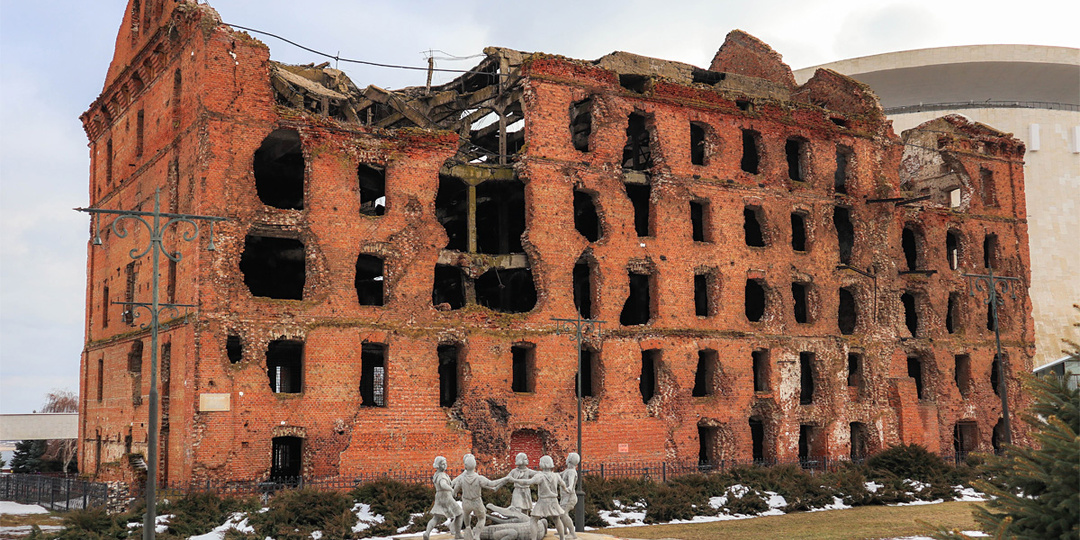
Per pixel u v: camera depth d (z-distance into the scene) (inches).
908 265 2194.9
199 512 1184.8
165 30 1610.5
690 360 1780.3
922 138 2389.3
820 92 2166.6
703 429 1904.5
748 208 1931.6
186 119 1534.2
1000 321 2217.0
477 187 1820.9
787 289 1913.1
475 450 1579.7
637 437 1704.0
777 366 1877.5
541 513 987.3
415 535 1144.2
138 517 1187.3
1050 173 2898.6
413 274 1581.0
